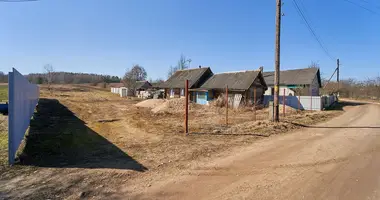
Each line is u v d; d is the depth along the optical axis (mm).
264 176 4855
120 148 7020
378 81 44812
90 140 8086
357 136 9117
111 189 4156
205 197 3910
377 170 5215
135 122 12656
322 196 3967
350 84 52594
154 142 7852
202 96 26328
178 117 15172
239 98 22141
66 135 8695
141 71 75625
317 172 5102
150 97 40938
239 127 10766
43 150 6523
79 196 3855
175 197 3895
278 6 11805
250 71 24344
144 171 5082
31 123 11242
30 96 11188
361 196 3959
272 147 7289
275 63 12031
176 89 30922
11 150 5309
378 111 20531
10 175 4711
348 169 5293
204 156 6258
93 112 17750
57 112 16703
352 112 19656
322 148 7188
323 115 16797
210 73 29750
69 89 64562
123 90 49250
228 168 5328
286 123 11625
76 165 5398
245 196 3955
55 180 4504
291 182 4551
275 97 12102
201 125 11586
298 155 6406
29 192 3963
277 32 11906
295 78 33781
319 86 36781
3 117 11789
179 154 6414
